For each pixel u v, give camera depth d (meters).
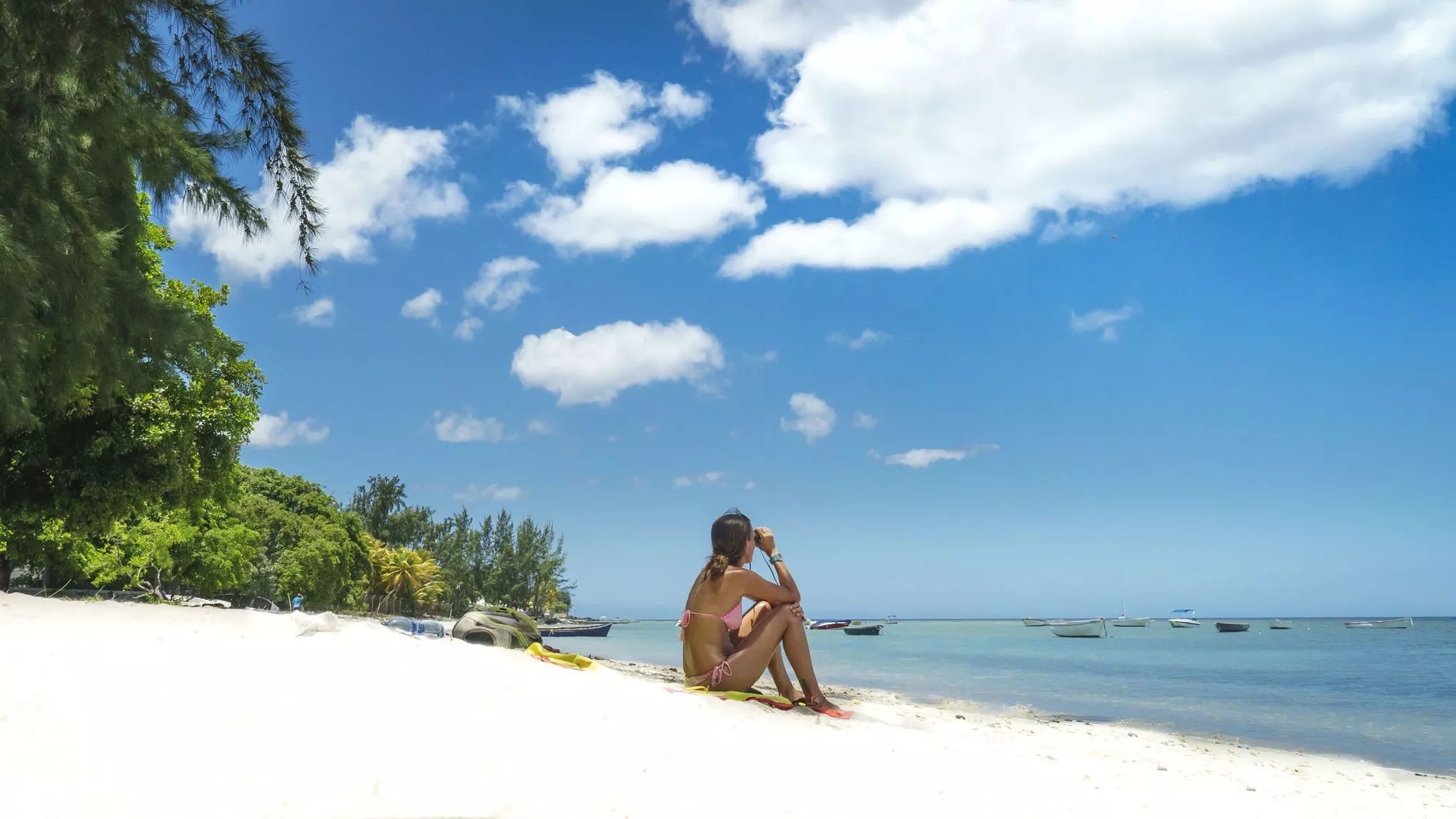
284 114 8.82
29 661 4.25
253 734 3.54
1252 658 49.66
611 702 4.83
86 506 19.45
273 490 70.50
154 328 10.09
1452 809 7.29
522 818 2.98
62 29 7.47
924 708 15.87
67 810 2.65
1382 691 25.78
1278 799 6.17
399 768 3.31
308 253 9.20
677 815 3.24
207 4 8.20
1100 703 20.75
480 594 119.44
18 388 9.22
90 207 8.91
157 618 5.71
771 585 6.48
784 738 4.84
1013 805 4.10
